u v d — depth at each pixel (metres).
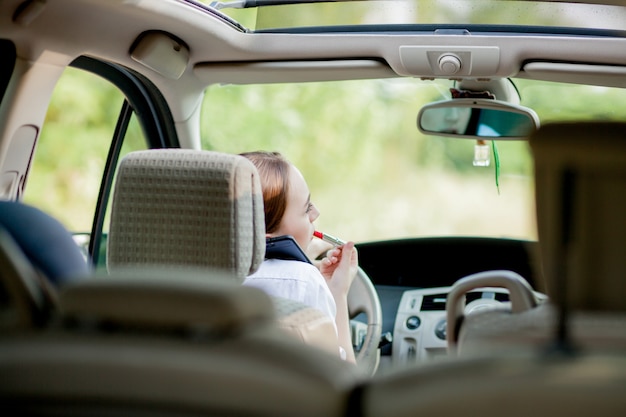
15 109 3.57
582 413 1.36
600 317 1.59
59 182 7.16
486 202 11.78
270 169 3.29
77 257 2.25
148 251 2.41
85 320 1.53
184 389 1.45
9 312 1.71
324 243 4.05
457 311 1.97
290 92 11.55
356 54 3.99
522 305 1.90
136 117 4.46
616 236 1.54
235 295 1.50
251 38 4.02
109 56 3.93
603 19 3.81
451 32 3.91
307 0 3.87
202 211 2.36
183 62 4.02
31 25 3.41
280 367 1.44
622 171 1.52
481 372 1.40
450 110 4.26
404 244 4.80
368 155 11.85
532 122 4.13
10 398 1.50
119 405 1.47
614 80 3.95
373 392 1.46
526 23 3.88
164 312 1.49
